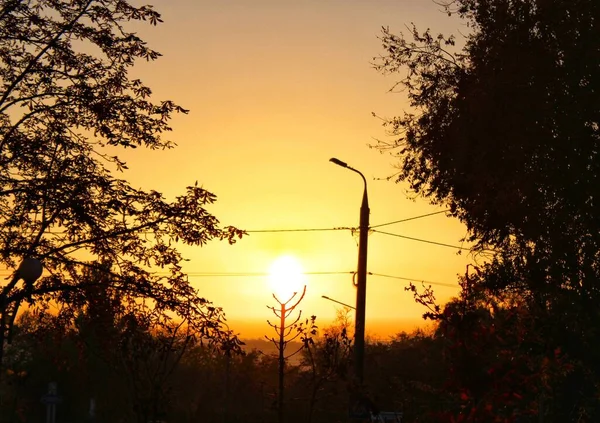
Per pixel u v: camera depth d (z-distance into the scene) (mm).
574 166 16156
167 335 13805
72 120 14336
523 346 9875
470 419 9078
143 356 10891
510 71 16531
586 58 15820
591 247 16812
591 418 22594
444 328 9664
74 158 14109
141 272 14359
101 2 14547
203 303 14141
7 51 14312
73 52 14422
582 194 16422
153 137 14508
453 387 9367
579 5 16062
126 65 14680
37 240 14312
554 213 16859
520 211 16578
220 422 43844
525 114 16312
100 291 13883
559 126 16234
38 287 14266
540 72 16391
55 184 13750
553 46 16469
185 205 14180
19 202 14023
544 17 16297
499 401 9109
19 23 14172
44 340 15328
